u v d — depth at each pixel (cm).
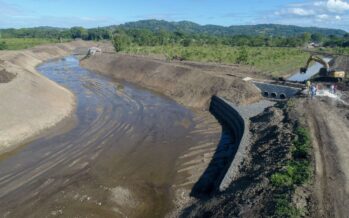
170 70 6969
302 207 2000
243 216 2047
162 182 3033
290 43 15062
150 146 3797
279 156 2756
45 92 5222
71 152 3584
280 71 7225
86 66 9856
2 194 2767
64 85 6881
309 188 2188
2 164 3281
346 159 2628
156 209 2630
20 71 5897
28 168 3209
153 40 14312
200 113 5097
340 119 3600
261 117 4038
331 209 1988
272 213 1975
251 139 3497
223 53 9994
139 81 7344
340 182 2278
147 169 3259
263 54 10075
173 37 16312
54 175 3091
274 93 5178
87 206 2634
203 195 2800
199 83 5950
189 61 8431
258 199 2181
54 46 13562
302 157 2672
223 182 2684
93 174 3136
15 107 4316
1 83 4888
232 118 4528
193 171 3225
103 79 7825
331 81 5503
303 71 5816
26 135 3922
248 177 2605
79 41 17225
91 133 4138
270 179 2370
